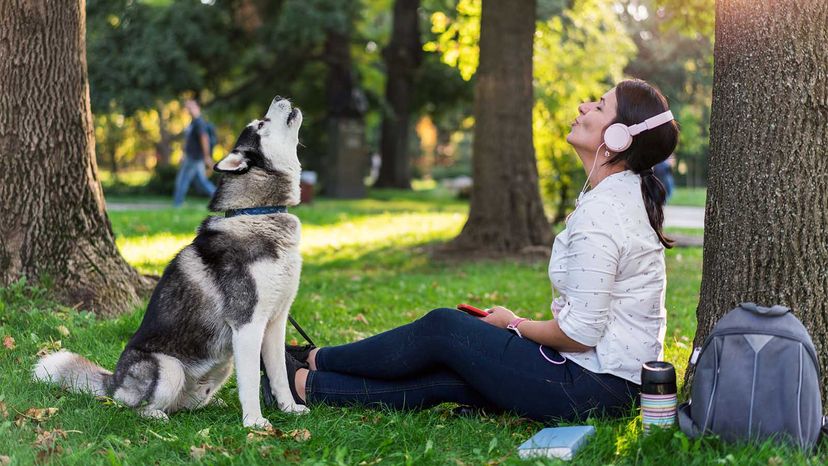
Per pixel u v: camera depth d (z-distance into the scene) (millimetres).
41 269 5738
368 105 30875
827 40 3516
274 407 3955
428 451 3232
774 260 3590
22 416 3666
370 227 15125
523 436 3523
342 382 3893
